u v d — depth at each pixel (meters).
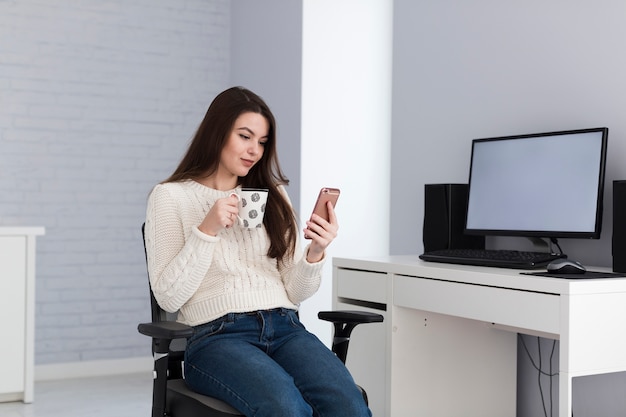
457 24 3.38
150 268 2.14
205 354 2.00
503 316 2.30
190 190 2.21
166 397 1.97
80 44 4.51
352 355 2.88
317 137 4.02
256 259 2.21
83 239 4.53
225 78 4.84
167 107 4.71
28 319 3.84
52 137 4.45
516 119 3.09
